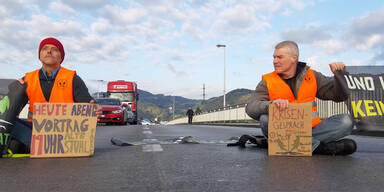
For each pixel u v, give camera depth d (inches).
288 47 136.3
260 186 80.6
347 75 179.0
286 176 92.8
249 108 148.8
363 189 77.7
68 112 132.6
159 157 131.9
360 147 177.2
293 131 135.9
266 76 147.1
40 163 115.7
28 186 80.7
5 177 91.5
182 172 99.1
